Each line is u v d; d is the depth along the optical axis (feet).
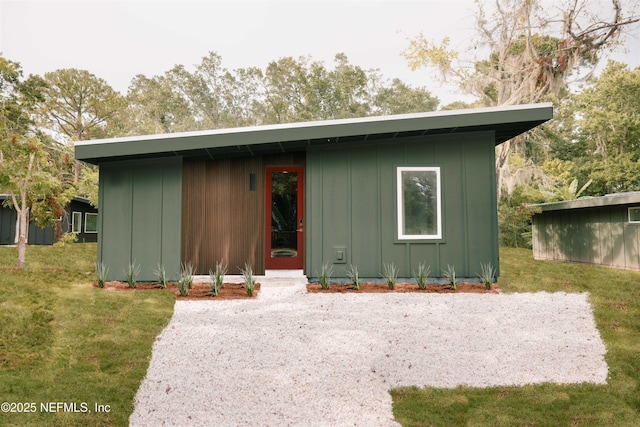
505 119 24.25
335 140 25.81
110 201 26.81
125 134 94.07
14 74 78.43
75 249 51.03
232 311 20.62
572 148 81.56
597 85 78.13
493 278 25.93
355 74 129.49
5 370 14.83
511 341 17.28
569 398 13.15
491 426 11.65
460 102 109.60
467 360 15.56
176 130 129.39
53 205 34.91
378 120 24.31
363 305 21.47
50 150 51.21
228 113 136.56
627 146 73.31
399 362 15.34
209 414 12.22
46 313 20.30
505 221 63.46
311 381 14.03
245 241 28.32
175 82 135.74
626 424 11.67
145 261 26.55
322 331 18.03
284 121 127.95
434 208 26.09
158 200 26.76
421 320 19.39
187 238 28.22
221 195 28.55
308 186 26.09
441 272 25.84
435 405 12.69
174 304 21.81
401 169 26.17
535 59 68.59
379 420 11.96
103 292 24.20
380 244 25.98
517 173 63.57
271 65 132.67
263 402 12.85
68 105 86.99
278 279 26.50
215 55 138.00
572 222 42.80
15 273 31.04
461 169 26.18
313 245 25.98
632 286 27.63
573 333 18.25
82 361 15.43
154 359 15.55
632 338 17.54
